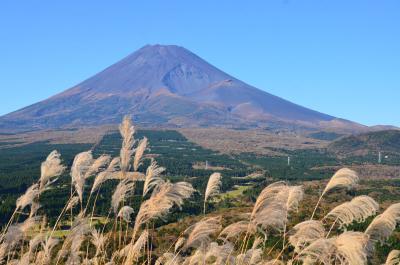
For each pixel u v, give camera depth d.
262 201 6.75
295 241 6.31
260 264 6.68
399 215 5.91
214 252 6.90
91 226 7.73
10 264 6.93
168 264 6.95
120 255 7.56
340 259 5.77
